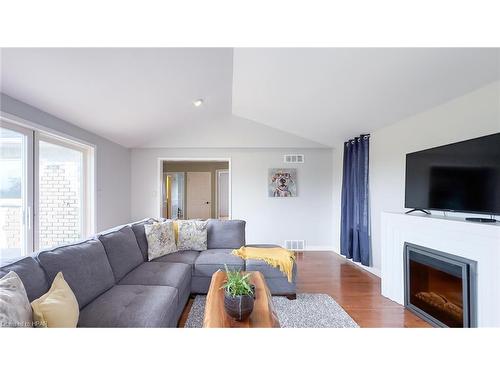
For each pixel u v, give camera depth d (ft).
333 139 15.37
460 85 7.37
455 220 6.97
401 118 10.48
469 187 6.89
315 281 11.32
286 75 9.07
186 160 17.07
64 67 7.11
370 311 8.43
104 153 13.30
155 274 7.75
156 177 16.61
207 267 9.41
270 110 13.28
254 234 17.01
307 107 11.63
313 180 17.15
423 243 7.94
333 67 7.88
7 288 3.65
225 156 16.89
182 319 7.70
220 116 15.87
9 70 6.63
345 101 10.05
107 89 8.89
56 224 10.41
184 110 13.26
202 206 26.32
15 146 8.21
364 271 12.80
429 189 8.20
